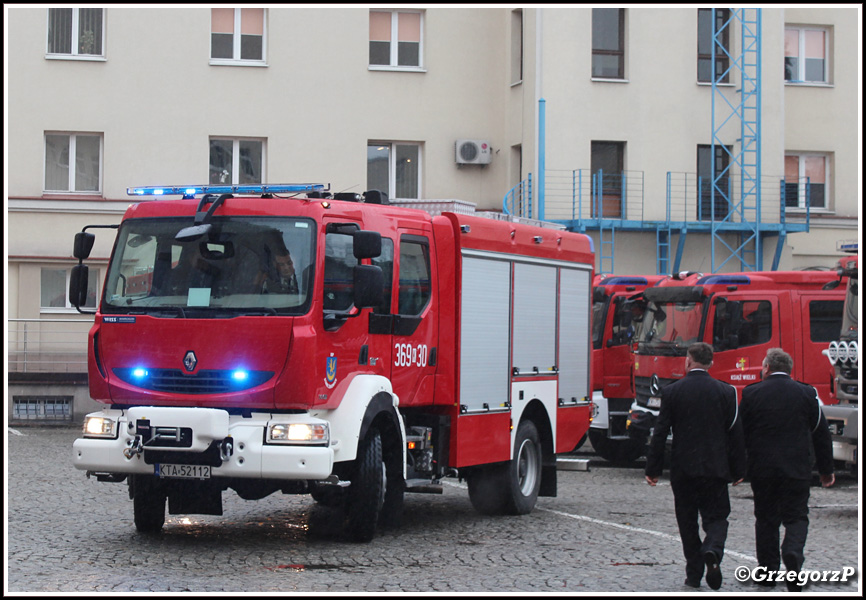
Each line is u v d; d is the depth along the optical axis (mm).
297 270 9203
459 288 11156
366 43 25281
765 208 26125
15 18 23953
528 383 12453
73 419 22922
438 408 11234
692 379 8258
